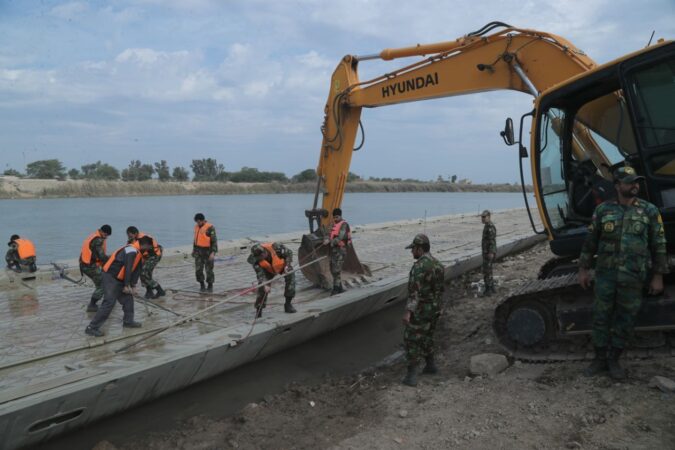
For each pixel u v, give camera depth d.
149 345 6.41
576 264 6.79
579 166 6.61
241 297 8.98
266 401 6.07
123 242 22.00
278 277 7.01
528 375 5.67
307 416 5.63
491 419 4.78
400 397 5.64
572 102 6.48
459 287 11.27
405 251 14.30
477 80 7.50
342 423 5.30
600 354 5.28
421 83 8.16
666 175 5.31
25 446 4.85
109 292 6.84
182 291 9.41
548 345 6.07
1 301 8.76
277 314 7.30
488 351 6.87
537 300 6.08
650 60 5.31
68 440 5.25
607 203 5.15
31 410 4.52
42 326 7.27
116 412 5.51
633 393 4.76
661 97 5.31
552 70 6.72
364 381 6.56
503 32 7.13
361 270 10.08
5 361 5.86
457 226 20.73
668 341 5.57
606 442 4.11
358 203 49.66
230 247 14.31
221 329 6.90
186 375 5.84
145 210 34.56
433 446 4.46
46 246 20.36
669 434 4.09
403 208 41.81
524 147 6.30
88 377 5.03
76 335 6.85
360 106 9.08
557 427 4.47
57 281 10.46
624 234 4.97
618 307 5.04
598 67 5.67
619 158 6.25
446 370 6.46
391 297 9.47
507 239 15.59
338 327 8.52
